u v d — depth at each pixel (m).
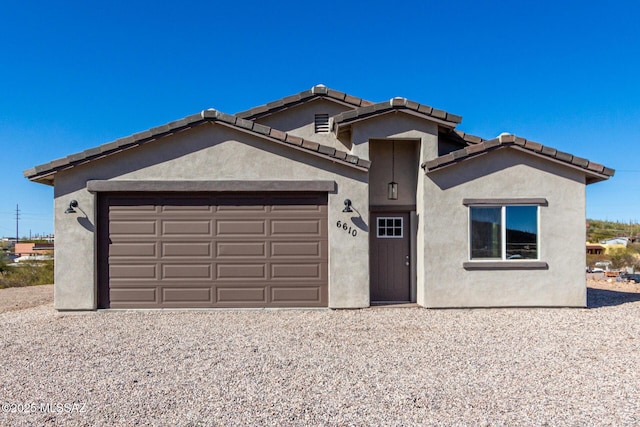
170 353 7.82
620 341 8.57
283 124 14.95
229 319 10.76
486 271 11.94
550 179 12.01
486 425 4.96
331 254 11.82
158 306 11.84
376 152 13.18
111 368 7.00
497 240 12.02
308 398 5.72
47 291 17.64
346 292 11.84
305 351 7.91
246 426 4.95
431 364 7.13
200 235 11.95
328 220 11.91
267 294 11.93
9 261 32.34
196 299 11.89
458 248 11.95
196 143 11.86
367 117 12.34
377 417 5.16
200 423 5.03
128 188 11.71
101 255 11.87
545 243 11.95
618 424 4.97
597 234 65.06
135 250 11.89
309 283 11.95
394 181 13.12
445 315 11.09
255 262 11.95
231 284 11.91
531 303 11.90
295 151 11.90
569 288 11.91
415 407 5.43
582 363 7.18
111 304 11.84
